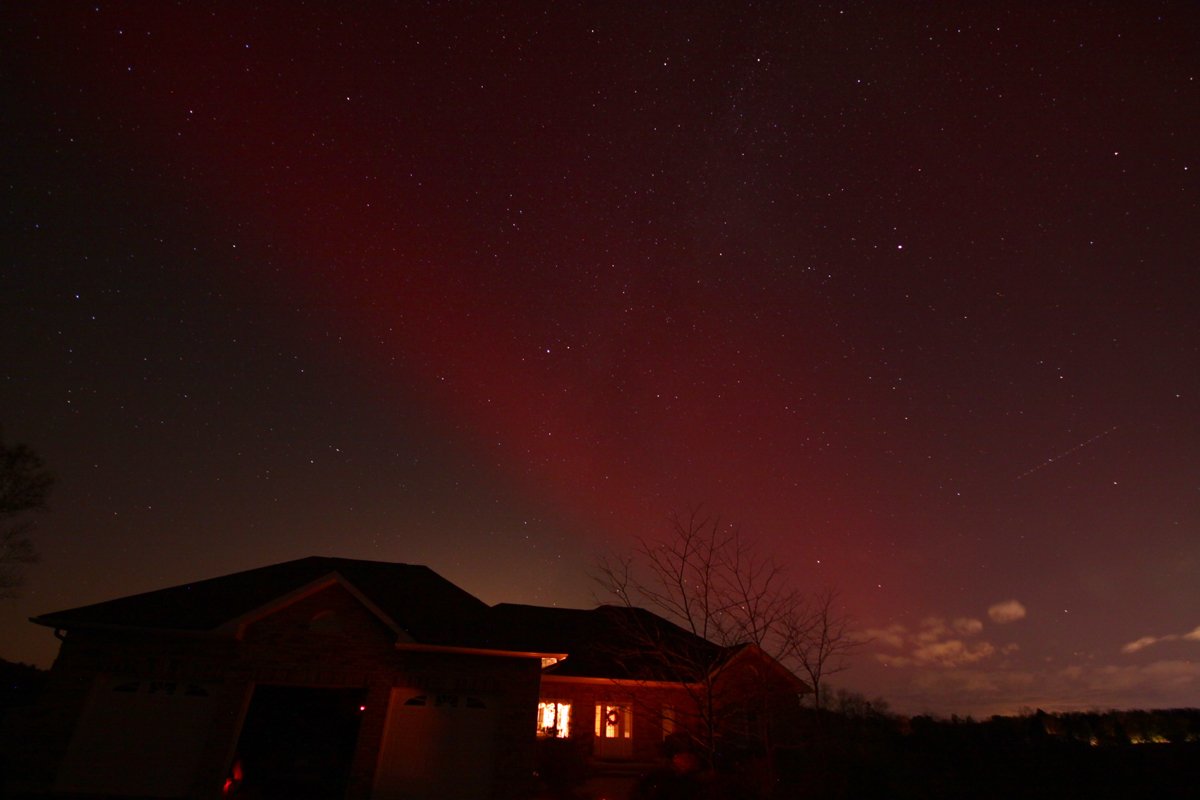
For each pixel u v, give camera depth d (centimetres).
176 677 1354
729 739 1545
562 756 1593
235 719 1332
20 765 1244
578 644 2017
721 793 1173
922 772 1548
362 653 1449
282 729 1639
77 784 1247
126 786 1256
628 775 1678
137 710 1317
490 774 1407
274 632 1423
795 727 1633
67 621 1346
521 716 1469
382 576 1867
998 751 1736
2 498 1714
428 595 1794
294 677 1394
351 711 1677
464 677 1477
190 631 1359
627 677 1817
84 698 1311
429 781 1375
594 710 1802
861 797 1361
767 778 1306
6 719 1306
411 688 1444
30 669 2259
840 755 1493
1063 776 1538
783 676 1636
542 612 2255
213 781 1277
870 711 2150
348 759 1598
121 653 1358
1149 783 1475
